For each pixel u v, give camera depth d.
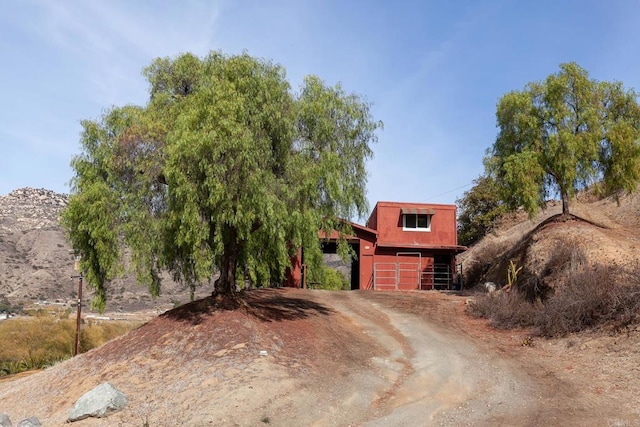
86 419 10.40
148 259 14.90
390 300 22.94
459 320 18.64
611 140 21.56
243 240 17.14
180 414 9.80
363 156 17.02
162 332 15.23
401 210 32.12
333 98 16.58
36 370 25.03
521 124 22.88
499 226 42.22
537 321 15.91
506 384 11.34
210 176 13.29
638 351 11.74
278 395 10.41
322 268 24.67
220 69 14.90
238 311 15.83
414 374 12.36
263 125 14.87
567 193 22.62
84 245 15.30
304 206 15.00
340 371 12.38
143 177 14.52
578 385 10.74
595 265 15.94
